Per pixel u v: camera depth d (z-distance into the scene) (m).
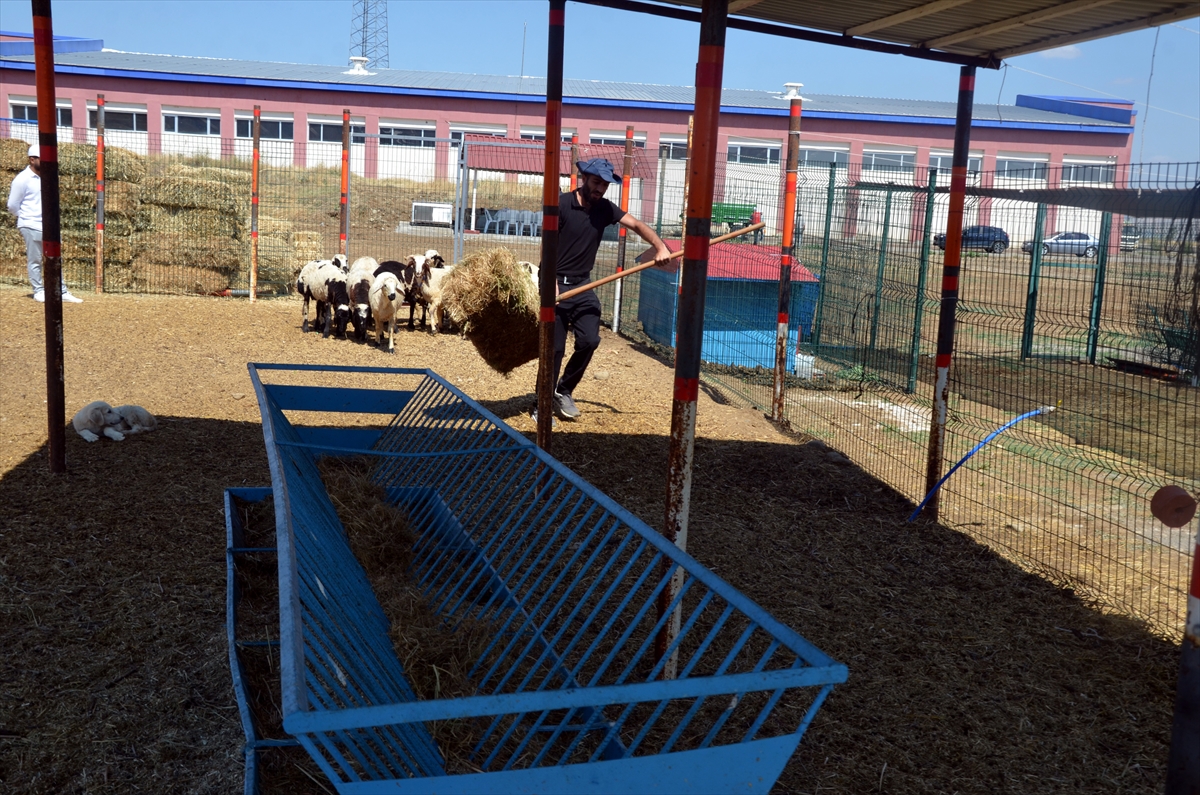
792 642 2.09
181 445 6.49
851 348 10.50
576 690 1.89
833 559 5.16
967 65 5.57
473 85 33.69
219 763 3.09
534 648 3.80
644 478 6.38
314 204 25.05
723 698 3.62
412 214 24.94
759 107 31.14
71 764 3.06
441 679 3.25
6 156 13.09
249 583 4.34
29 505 5.22
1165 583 4.91
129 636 3.88
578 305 7.18
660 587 2.89
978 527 5.76
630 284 14.06
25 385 7.77
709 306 10.27
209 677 3.60
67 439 6.44
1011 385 9.55
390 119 31.25
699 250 3.46
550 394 5.57
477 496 4.78
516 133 31.58
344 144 13.12
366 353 10.06
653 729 3.38
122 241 13.32
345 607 3.33
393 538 4.54
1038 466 7.14
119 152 13.30
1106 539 5.59
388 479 5.46
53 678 3.55
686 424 3.55
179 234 13.45
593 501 3.63
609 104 31.36
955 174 5.61
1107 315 10.23
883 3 4.70
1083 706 3.69
